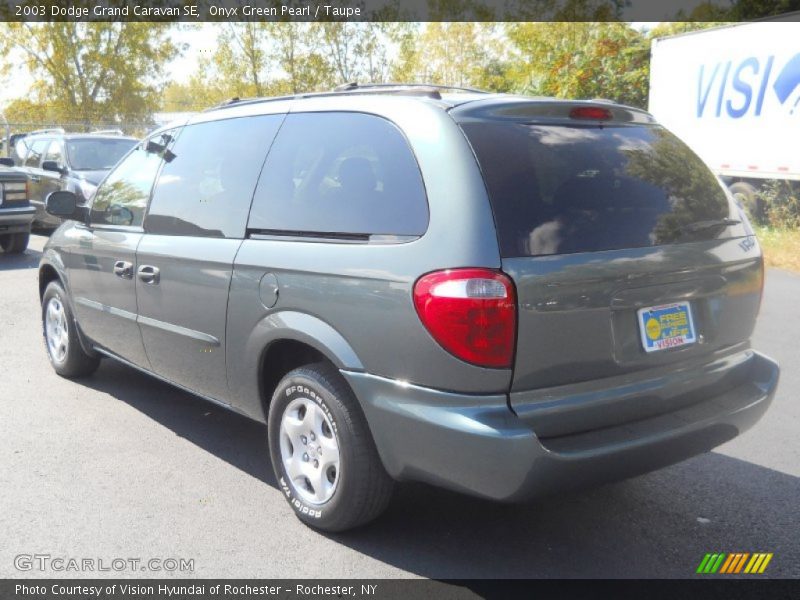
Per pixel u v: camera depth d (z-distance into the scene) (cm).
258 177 394
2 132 3291
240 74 2720
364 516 346
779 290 962
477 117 320
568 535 363
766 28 1377
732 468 441
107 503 389
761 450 468
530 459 286
